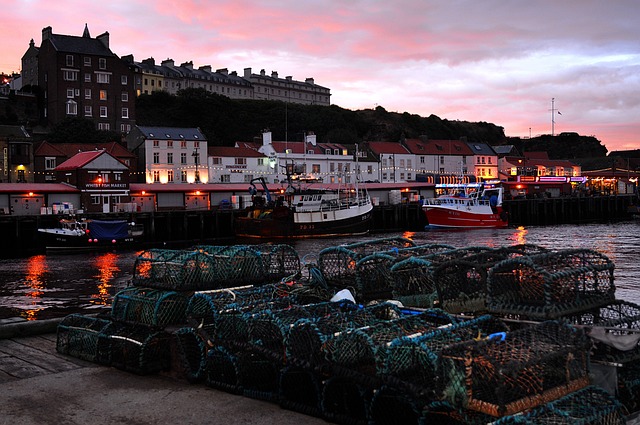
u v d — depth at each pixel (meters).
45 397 7.23
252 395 7.15
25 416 6.59
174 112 100.31
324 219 52.25
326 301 8.66
